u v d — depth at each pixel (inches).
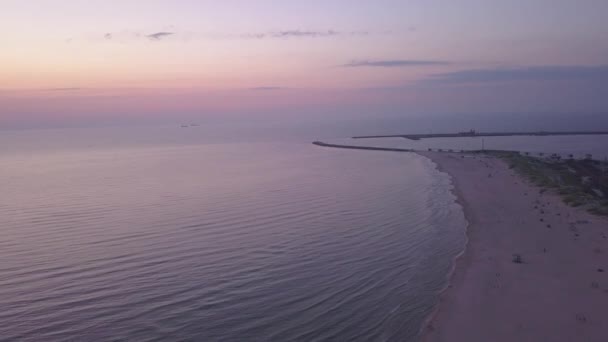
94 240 943.7
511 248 832.3
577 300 590.9
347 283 697.6
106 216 1174.3
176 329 556.4
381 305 617.0
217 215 1173.1
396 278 714.8
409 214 1180.5
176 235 975.6
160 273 746.2
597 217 1030.4
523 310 571.5
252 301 634.8
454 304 601.6
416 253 841.5
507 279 676.7
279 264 787.4
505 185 1609.3
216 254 843.4
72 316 592.4
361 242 920.9
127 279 719.7
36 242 932.0
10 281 713.0
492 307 585.6
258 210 1234.6
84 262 802.2
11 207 1309.1
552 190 1405.0
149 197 1459.2
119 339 534.0
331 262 795.4
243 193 1521.9
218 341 527.8
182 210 1242.6
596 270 692.7
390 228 1031.6
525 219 1056.2
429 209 1241.4
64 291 673.0
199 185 1716.3
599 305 572.7
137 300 639.8
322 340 526.9
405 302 625.0
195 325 565.9
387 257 820.6
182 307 617.0
